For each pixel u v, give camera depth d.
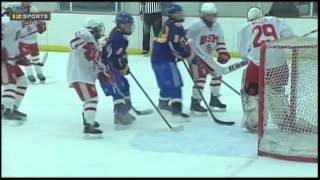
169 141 16.31
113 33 17.39
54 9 41.00
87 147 15.55
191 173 13.28
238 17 37.81
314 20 37.28
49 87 25.72
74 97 23.28
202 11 19.50
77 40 16.31
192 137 16.83
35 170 13.39
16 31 17.89
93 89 16.61
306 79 17.14
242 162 14.24
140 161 14.27
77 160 14.30
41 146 15.62
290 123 16.89
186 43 18.62
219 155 14.88
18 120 18.16
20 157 14.50
